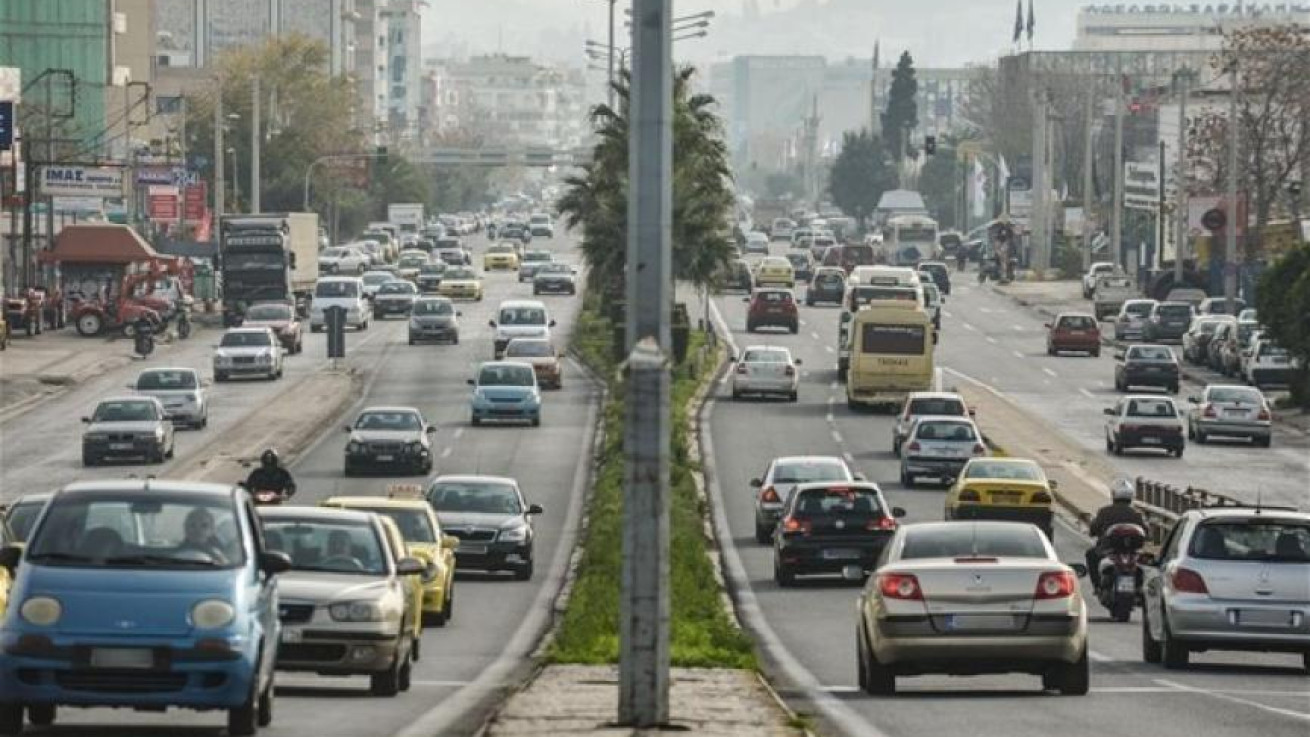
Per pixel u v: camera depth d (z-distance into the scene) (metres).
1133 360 168.62
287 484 81.31
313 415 146.75
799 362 164.88
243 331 172.00
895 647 46.22
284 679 50.59
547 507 108.38
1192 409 143.75
